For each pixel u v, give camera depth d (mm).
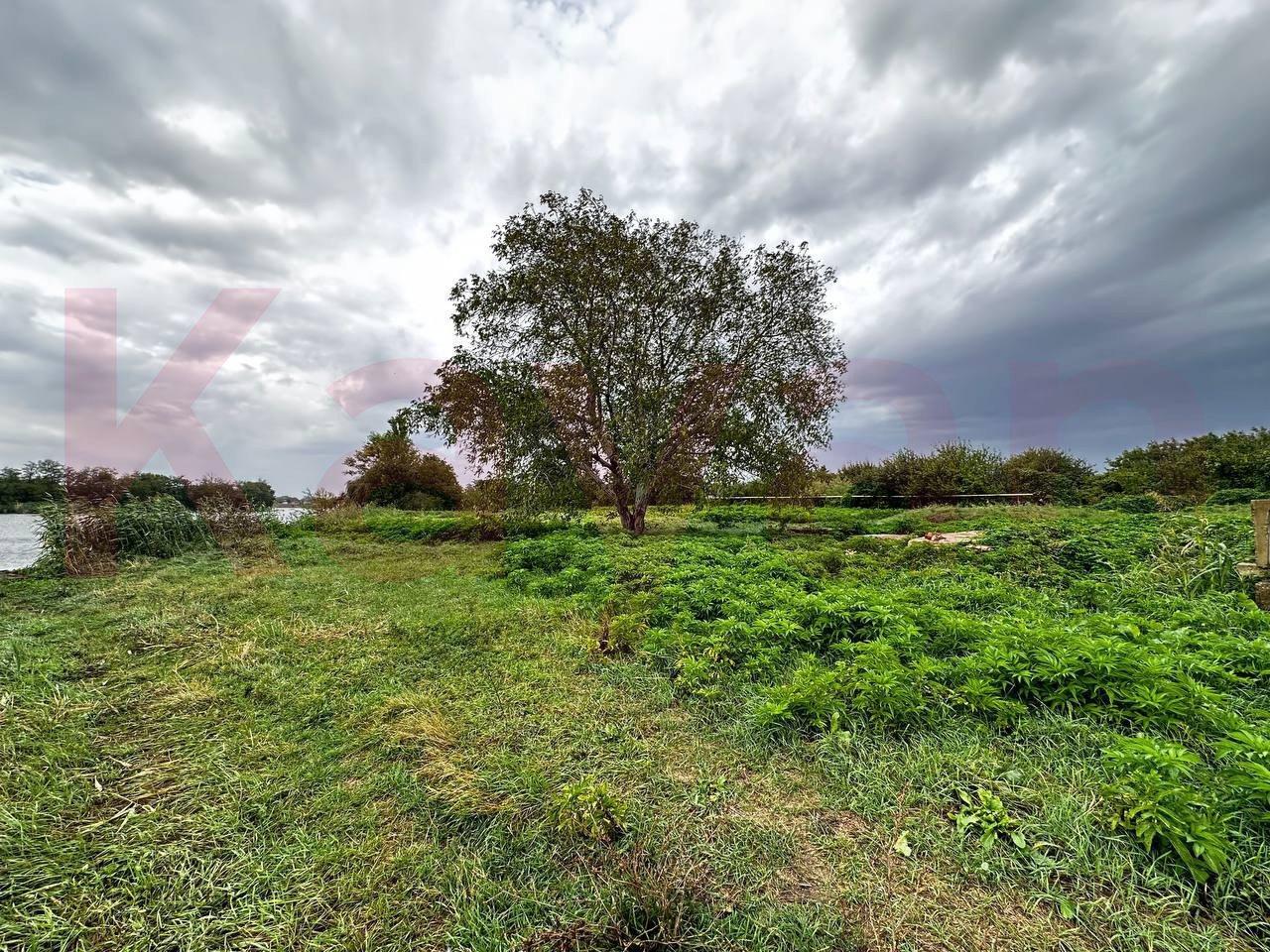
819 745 2590
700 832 2047
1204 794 1915
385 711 3084
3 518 9805
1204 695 2445
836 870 1850
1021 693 2785
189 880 1834
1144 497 14391
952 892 1738
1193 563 4992
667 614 4543
